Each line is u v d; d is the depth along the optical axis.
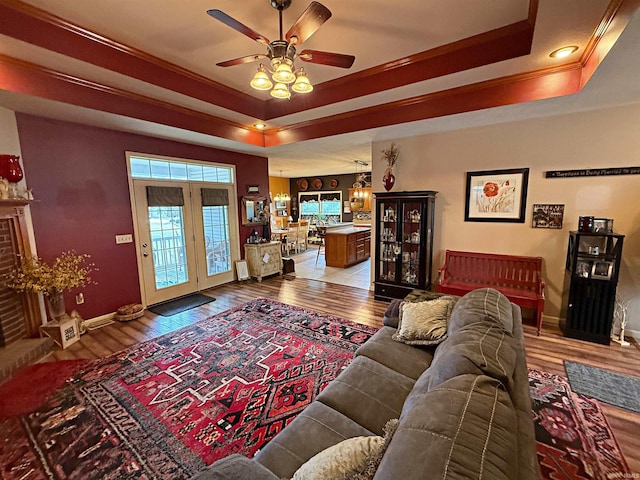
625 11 1.70
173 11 2.22
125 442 1.89
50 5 2.13
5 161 2.78
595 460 1.73
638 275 3.15
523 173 3.63
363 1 2.12
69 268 3.36
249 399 2.27
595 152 3.23
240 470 0.93
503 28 2.48
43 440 1.91
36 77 2.57
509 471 0.70
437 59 2.88
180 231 4.75
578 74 2.66
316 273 6.30
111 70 2.66
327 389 1.73
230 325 3.63
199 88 3.39
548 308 3.63
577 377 2.50
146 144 4.16
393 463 0.74
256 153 5.79
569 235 3.38
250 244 5.73
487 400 0.90
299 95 3.92
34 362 2.82
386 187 4.50
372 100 3.57
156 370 2.67
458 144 4.02
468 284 3.87
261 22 2.40
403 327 2.27
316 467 0.97
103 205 3.77
